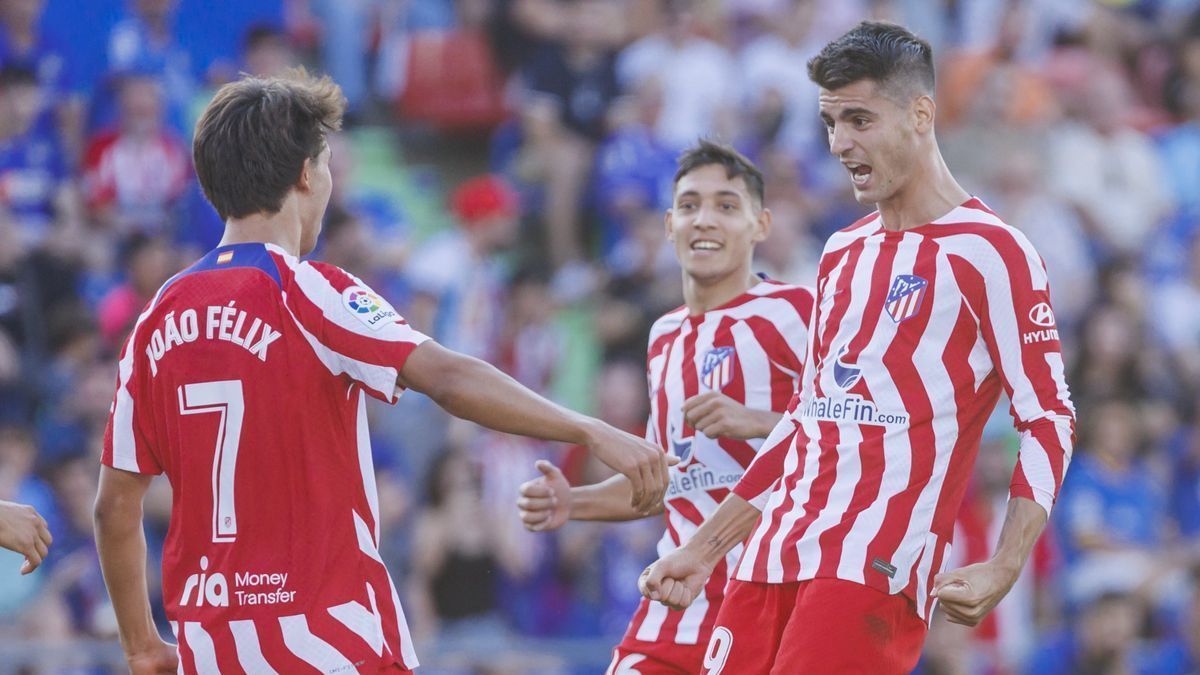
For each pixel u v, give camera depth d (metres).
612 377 34.22
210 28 41.03
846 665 13.71
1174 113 48.62
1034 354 13.74
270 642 12.79
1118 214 43.66
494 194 37.81
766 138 41.75
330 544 12.93
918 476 13.82
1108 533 33.38
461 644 26.95
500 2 43.62
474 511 30.02
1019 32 46.41
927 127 14.20
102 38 38.31
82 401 30.28
